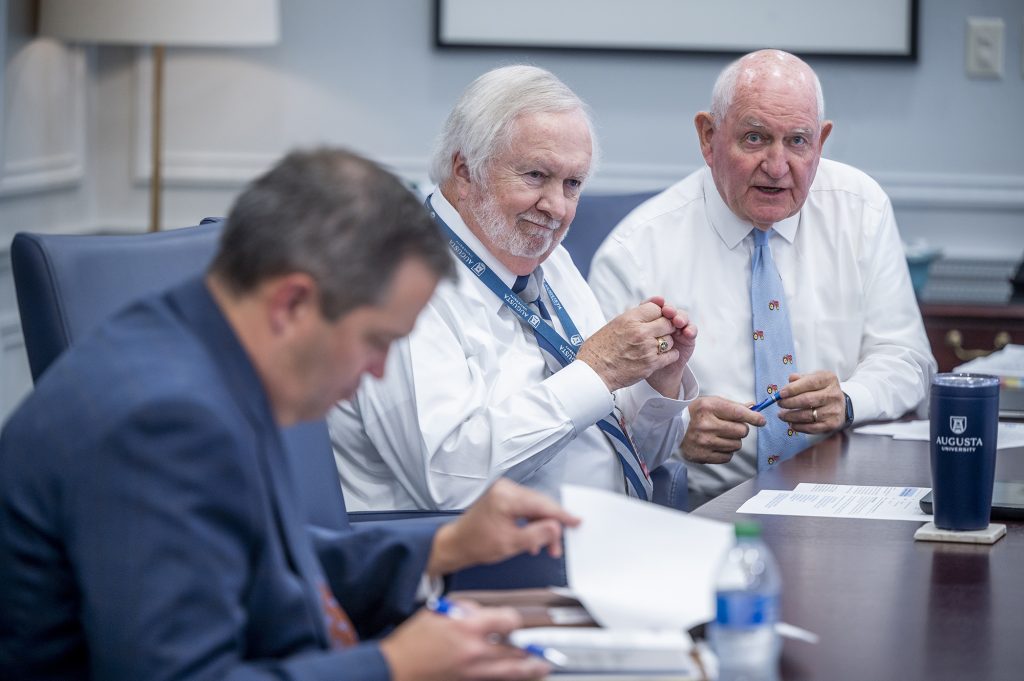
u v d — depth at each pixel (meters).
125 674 1.59
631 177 6.18
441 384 3.17
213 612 1.61
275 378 1.76
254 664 1.62
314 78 6.20
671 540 1.89
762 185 4.03
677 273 4.24
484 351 3.29
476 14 6.11
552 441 3.15
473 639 1.65
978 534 2.44
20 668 1.76
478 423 3.16
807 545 2.43
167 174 6.22
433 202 3.43
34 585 1.72
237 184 6.23
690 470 4.14
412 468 3.18
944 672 1.81
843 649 1.90
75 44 5.93
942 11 6.06
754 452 4.09
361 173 1.73
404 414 3.16
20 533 1.71
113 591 1.60
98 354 1.73
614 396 3.34
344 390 1.78
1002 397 3.79
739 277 4.21
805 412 3.66
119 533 1.60
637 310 3.24
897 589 2.17
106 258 2.51
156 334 1.74
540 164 3.24
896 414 4.01
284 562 1.77
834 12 6.06
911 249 5.66
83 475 1.63
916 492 2.84
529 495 2.11
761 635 1.59
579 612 1.90
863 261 4.27
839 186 4.33
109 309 2.47
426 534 2.19
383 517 3.08
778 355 4.08
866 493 2.84
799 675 1.80
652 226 4.30
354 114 6.21
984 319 5.47
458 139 3.31
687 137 6.17
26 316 2.44
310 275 1.68
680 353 3.37
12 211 5.41
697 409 3.63
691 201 4.30
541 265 3.60
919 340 4.24
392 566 2.16
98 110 6.21
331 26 6.16
